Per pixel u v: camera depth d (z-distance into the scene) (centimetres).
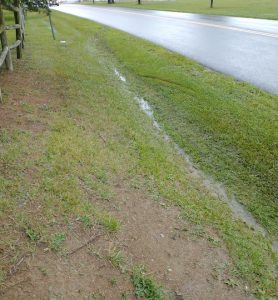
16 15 848
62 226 317
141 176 420
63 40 1237
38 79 715
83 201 352
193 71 900
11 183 361
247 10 2142
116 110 615
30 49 1020
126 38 1345
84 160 422
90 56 1023
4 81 674
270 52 1051
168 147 528
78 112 567
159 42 1257
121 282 278
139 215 353
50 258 285
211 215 376
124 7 3030
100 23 1833
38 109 554
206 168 484
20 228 308
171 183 422
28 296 254
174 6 2789
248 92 730
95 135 499
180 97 721
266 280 307
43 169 391
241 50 1086
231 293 288
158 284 283
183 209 374
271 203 418
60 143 451
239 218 391
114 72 902
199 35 1363
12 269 271
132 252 307
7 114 519
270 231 378
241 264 316
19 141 443
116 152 462
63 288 264
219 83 792
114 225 327
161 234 334
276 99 688
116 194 376
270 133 555
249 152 512
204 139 556
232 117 617
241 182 455
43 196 349
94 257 294
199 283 290
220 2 2856
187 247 324
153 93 757
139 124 583
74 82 728
